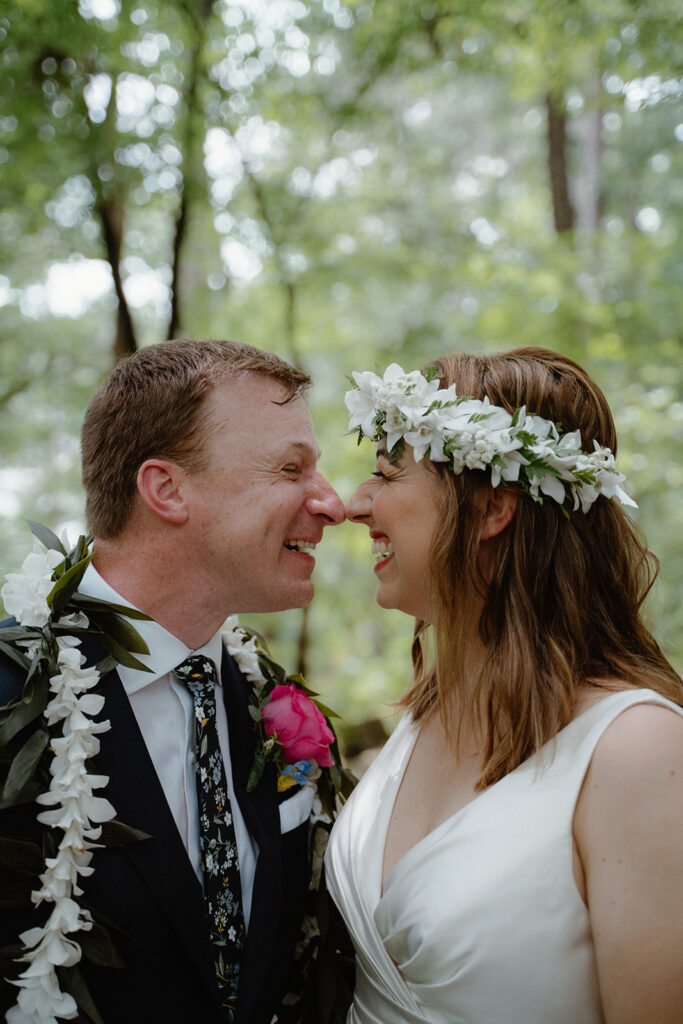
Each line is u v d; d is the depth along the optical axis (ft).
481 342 24.12
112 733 5.10
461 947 4.60
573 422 5.53
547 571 5.35
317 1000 5.74
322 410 25.52
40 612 5.15
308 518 5.65
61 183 18.83
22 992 4.56
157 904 4.92
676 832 4.17
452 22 19.79
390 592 5.88
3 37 15.89
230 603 5.59
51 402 24.94
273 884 5.48
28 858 4.68
